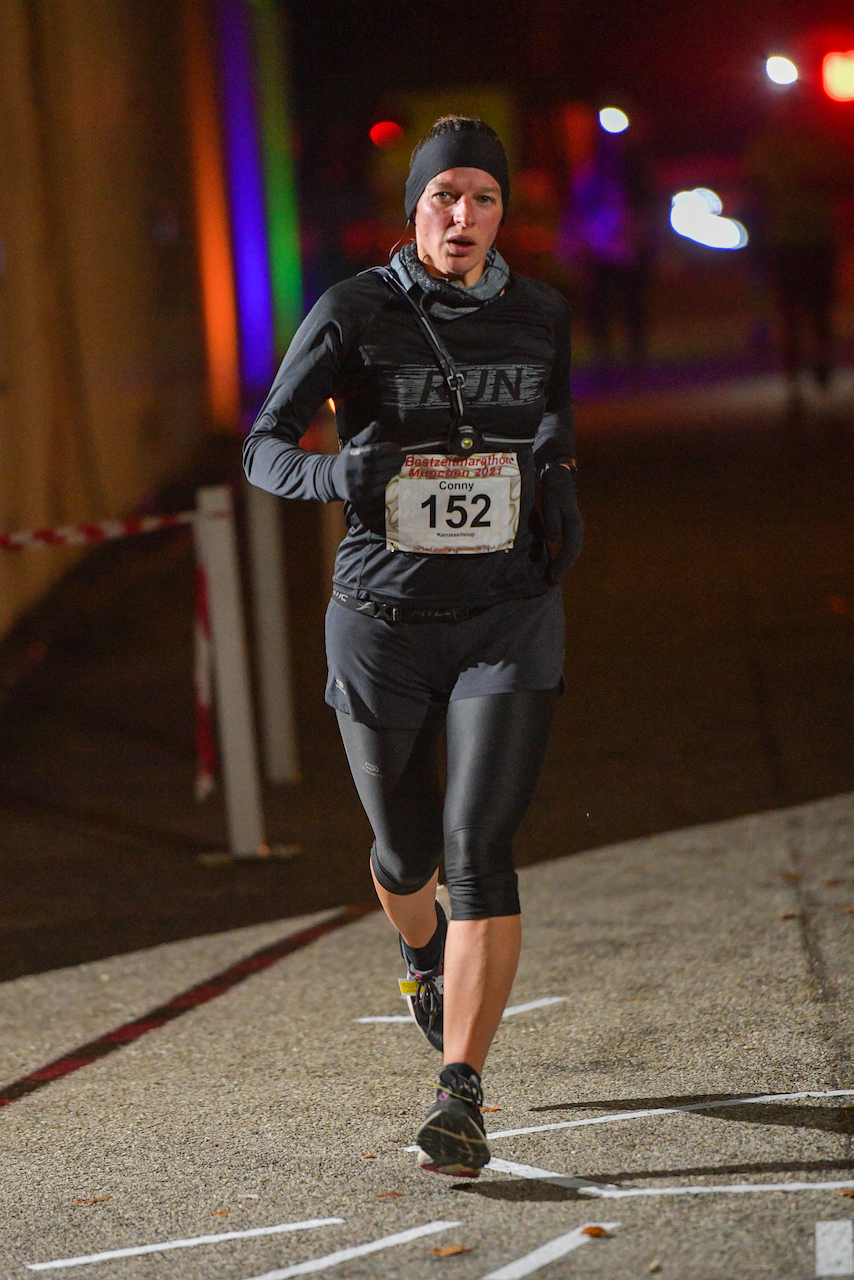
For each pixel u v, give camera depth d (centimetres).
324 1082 1370
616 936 1681
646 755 2395
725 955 1591
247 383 7069
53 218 3975
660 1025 1419
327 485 1073
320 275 8838
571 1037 1410
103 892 2017
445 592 1131
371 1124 1265
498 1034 1438
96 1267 1045
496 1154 1173
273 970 1691
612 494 4369
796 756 2328
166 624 3516
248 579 3712
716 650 2911
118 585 3900
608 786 2270
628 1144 1168
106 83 4631
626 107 10400
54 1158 1248
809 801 2130
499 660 1141
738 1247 982
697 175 13038
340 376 1138
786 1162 1109
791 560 3494
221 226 6462
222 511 2094
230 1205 1130
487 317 1129
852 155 5288
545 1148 1176
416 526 1120
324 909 1903
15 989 1689
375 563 1140
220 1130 1279
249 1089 1367
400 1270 1000
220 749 2656
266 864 2102
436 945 1281
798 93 5253
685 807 2153
